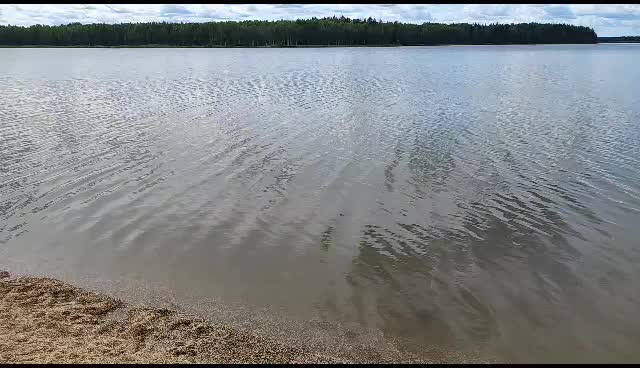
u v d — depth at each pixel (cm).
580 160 1858
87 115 2692
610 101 3197
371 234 1266
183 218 1353
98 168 1759
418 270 1095
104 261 1128
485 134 2261
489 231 1279
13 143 2073
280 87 3859
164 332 869
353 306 966
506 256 1152
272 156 1908
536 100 3241
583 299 984
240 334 873
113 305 952
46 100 3216
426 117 2647
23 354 761
